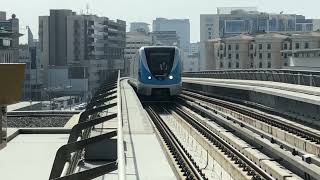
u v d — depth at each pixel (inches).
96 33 5757.9
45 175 339.6
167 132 823.1
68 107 3255.4
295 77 1173.1
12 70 308.7
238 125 828.0
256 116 962.1
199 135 796.6
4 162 383.6
